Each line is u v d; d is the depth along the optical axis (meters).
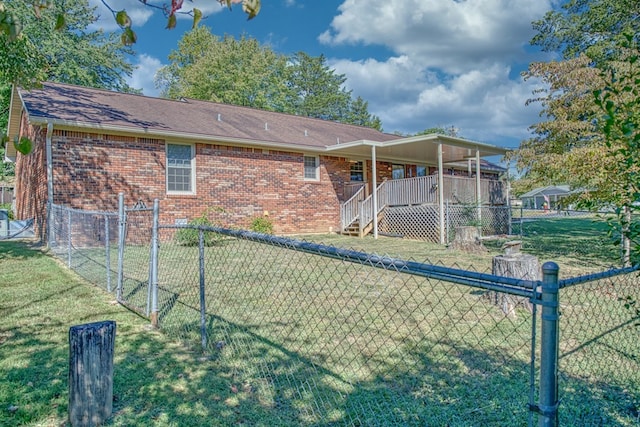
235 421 2.60
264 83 34.53
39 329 4.32
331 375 3.24
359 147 14.65
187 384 3.11
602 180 6.91
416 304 5.20
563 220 23.11
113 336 2.68
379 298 5.52
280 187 14.49
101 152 10.90
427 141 13.26
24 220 13.90
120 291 5.38
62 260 8.58
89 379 2.54
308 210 15.30
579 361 3.40
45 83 12.96
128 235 8.70
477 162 14.26
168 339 4.06
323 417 2.64
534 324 1.68
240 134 13.66
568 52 16.52
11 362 3.47
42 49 19.12
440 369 3.32
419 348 3.77
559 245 11.52
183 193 12.31
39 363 3.46
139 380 3.17
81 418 2.52
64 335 4.14
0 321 4.58
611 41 13.91
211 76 32.34
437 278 2.00
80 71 21.33
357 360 3.53
